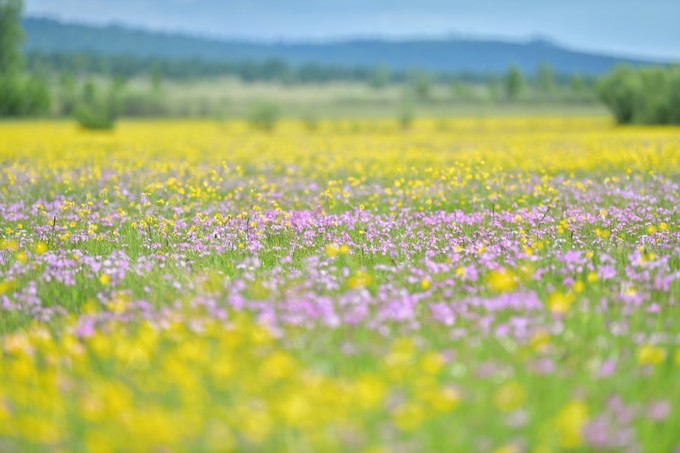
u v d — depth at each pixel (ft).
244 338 26.43
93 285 36.96
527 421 19.85
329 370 24.06
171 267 40.57
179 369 22.11
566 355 25.04
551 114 610.65
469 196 70.64
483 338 26.99
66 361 25.22
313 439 18.78
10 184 83.46
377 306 31.65
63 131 304.91
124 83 620.08
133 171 99.60
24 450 19.83
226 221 53.83
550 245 44.39
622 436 18.95
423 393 20.76
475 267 38.65
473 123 436.76
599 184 76.07
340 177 92.79
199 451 18.83
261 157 128.98
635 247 42.78
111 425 19.83
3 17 492.54
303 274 38.01
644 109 391.45
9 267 40.60
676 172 86.74
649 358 23.62
